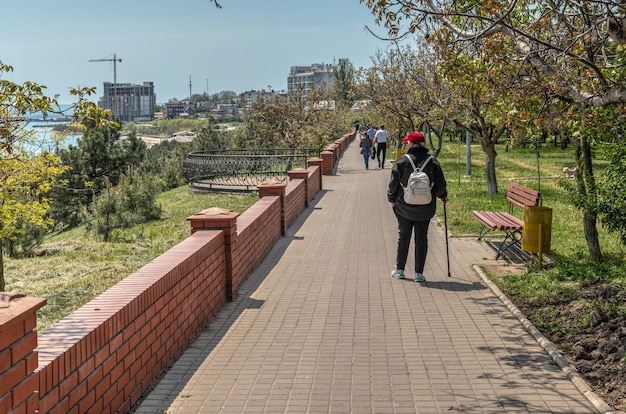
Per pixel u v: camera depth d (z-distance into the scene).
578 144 9.95
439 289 8.86
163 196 26.58
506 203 18.11
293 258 11.09
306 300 8.38
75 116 8.97
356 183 24.77
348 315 7.67
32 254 14.80
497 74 8.04
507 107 8.27
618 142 8.87
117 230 17.48
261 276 9.77
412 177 9.06
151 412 5.07
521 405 5.09
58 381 3.95
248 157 25.52
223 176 25.52
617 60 8.49
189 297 6.76
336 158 33.84
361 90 27.06
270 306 8.14
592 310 7.07
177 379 5.77
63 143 12.04
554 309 7.70
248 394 5.41
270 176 26.20
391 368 5.93
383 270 10.08
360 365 6.02
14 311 3.41
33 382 3.55
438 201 18.94
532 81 7.84
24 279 11.51
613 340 6.25
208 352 6.49
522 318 7.31
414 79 21.00
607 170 9.25
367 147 31.62
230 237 8.34
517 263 10.35
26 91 8.68
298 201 16.41
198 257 7.10
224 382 5.68
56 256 14.01
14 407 3.37
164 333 5.98
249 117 42.53
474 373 5.79
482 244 12.10
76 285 10.53
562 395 5.28
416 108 23.39
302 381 5.66
